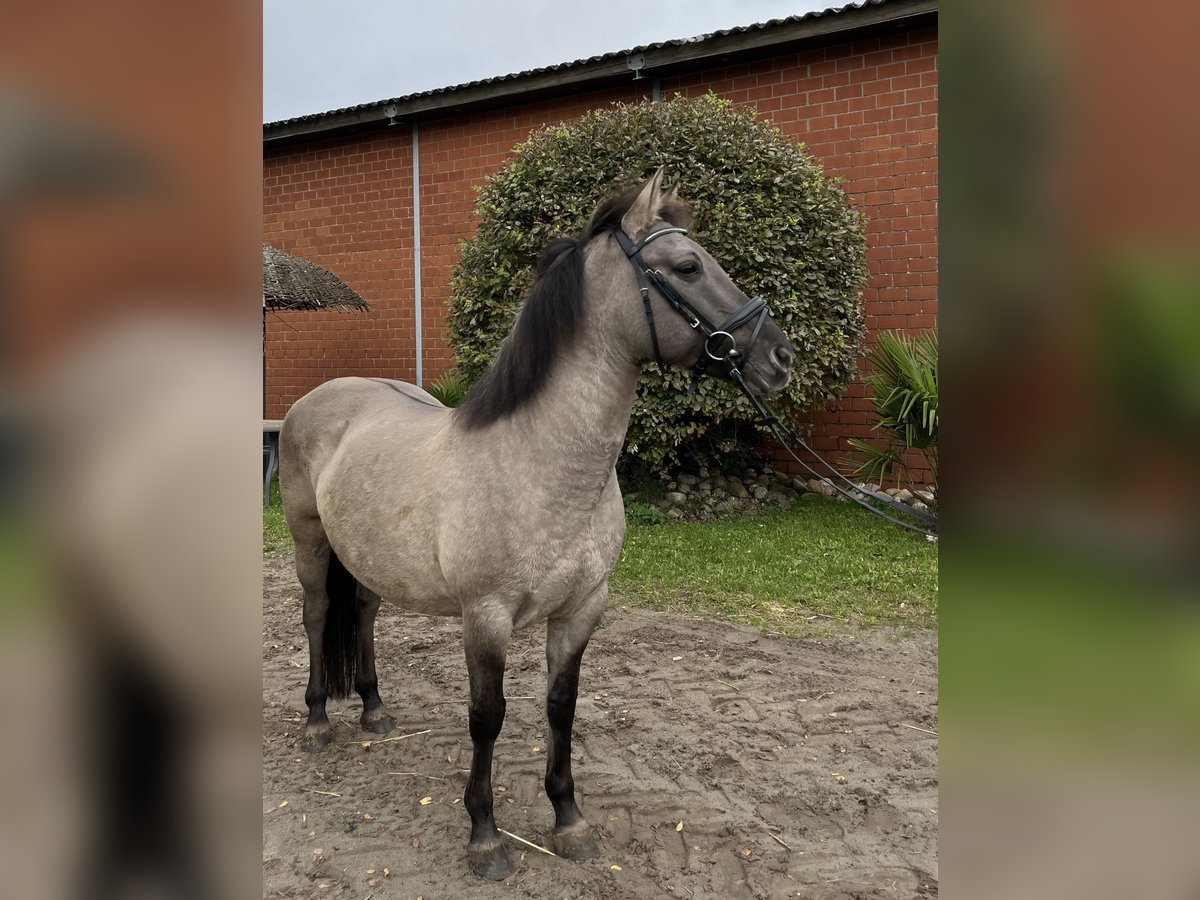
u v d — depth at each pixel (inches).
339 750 113.4
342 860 87.3
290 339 390.9
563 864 86.9
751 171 233.5
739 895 82.4
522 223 248.2
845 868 87.0
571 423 81.1
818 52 276.5
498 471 81.4
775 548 215.0
